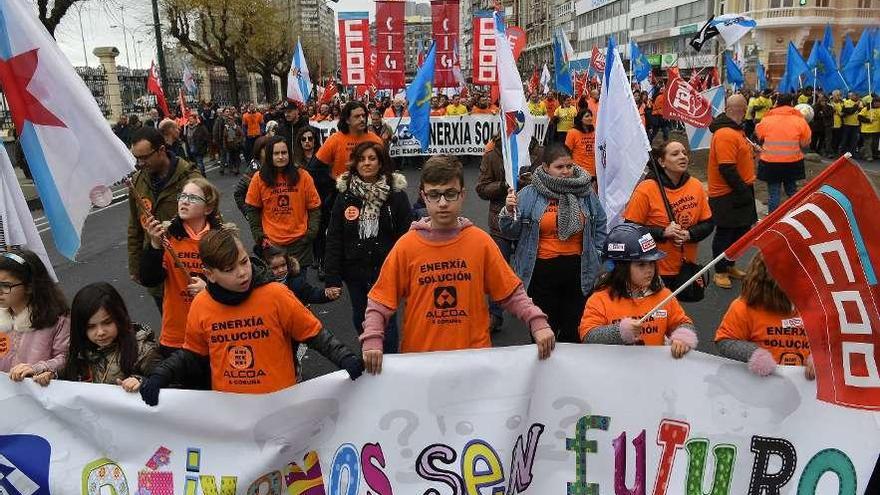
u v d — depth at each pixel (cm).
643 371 301
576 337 450
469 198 1299
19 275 337
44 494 309
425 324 321
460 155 1802
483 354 302
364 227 450
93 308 322
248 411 299
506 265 325
